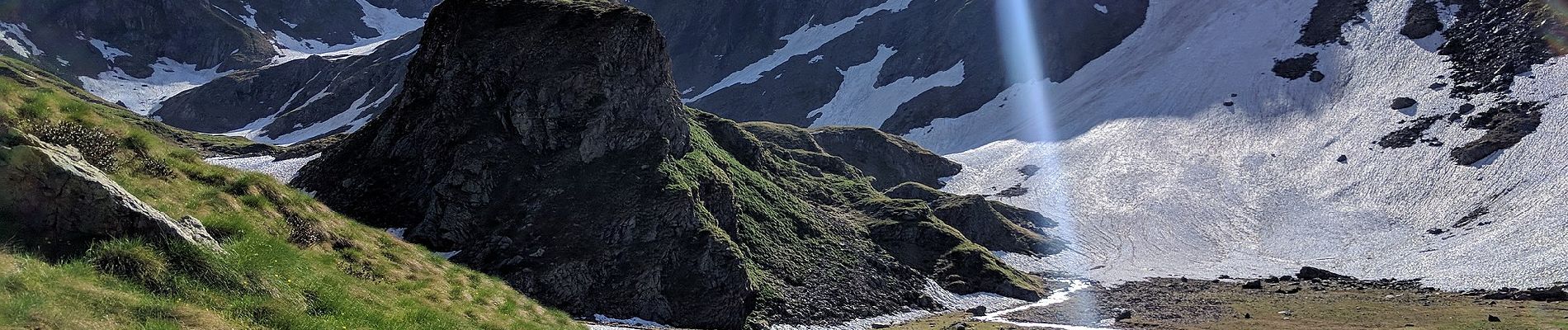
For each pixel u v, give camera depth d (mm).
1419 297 65938
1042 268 81500
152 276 15891
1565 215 78750
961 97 164625
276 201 26016
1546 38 116375
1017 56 172750
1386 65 129000
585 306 45594
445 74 59125
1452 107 110438
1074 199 107375
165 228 17312
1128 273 82000
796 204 66562
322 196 57281
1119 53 166250
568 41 58875
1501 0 132500
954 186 119250
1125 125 131125
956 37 185625
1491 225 82750
